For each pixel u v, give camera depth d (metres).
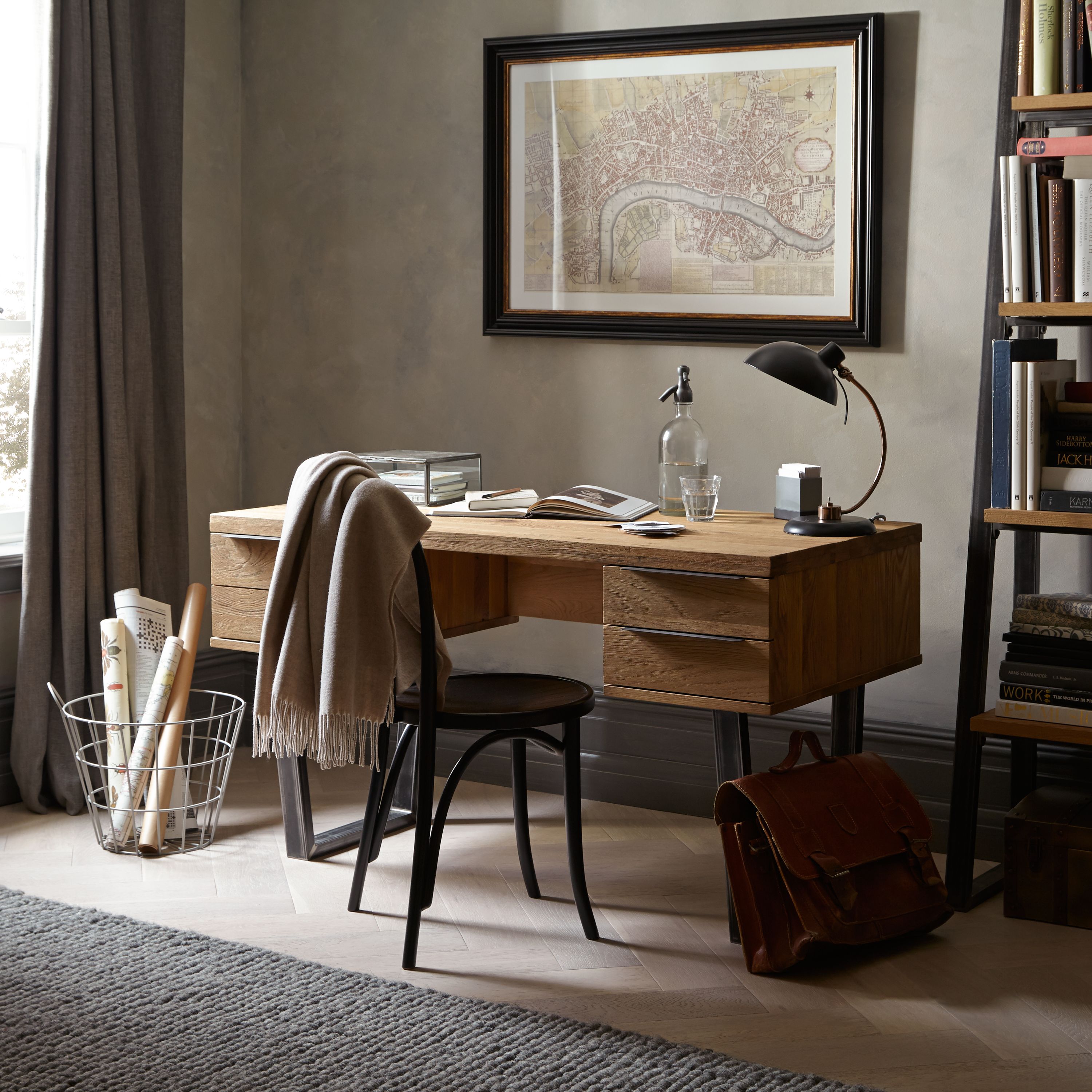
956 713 3.15
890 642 2.79
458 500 3.14
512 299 3.58
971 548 2.84
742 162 3.27
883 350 3.16
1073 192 2.64
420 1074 2.08
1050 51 2.64
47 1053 2.14
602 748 3.54
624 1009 2.33
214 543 3.01
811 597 2.51
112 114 3.42
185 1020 2.25
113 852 3.11
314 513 2.54
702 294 3.35
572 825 2.62
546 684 2.77
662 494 3.00
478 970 2.48
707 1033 2.24
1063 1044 2.21
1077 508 2.66
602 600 3.01
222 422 4.01
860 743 2.81
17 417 3.62
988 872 2.98
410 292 3.76
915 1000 2.37
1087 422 2.67
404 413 3.80
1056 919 2.72
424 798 2.49
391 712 2.50
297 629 2.53
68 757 3.42
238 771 3.76
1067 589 3.02
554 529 2.75
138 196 3.52
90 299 3.41
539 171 3.51
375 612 2.46
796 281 3.24
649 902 2.82
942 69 3.04
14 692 3.50
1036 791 2.93
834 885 2.45
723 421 3.37
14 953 2.50
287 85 3.89
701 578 2.45
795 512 2.87
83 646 3.43
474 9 3.58
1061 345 2.96
